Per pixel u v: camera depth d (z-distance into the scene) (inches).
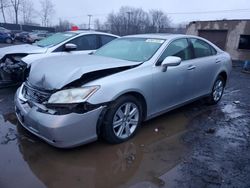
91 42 246.7
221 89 202.7
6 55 202.5
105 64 120.4
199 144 128.8
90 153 113.9
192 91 165.5
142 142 127.3
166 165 108.0
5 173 96.6
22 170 99.1
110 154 114.0
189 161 111.7
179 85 150.3
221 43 753.6
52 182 93.2
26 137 125.6
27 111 112.3
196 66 162.2
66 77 106.8
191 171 104.1
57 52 221.1
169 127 148.7
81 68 111.1
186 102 164.2
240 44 715.4
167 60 131.5
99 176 98.5
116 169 103.6
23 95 123.2
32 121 107.5
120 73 119.3
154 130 142.8
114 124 117.4
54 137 100.6
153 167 106.2
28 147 116.2
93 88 106.0
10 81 203.9
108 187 92.5
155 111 139.9
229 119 168.9
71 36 235.8
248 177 101.7
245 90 269.9
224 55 198.7
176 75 145.6
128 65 125.9
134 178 98.3
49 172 99.0
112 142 119.9
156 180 97.6
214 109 190.2
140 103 129.1
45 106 105.7
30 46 231.0
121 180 96.8
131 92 121.4
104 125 113.2
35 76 118.7
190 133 141.9
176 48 152.2
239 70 493.0
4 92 204.4
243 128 153.6
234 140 135.6
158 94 136.7
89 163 106.5
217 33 759.7
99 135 121.0
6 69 200.1
